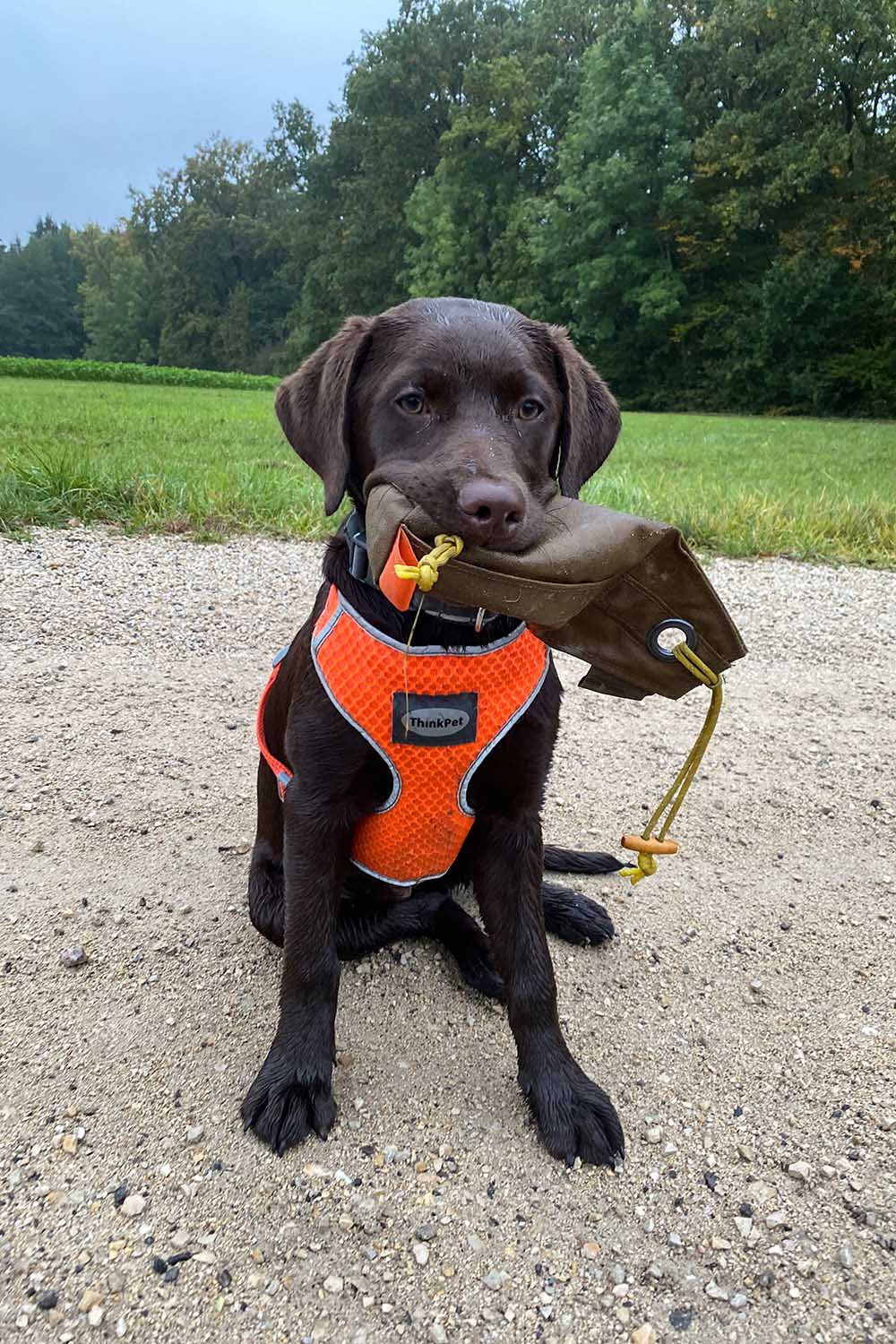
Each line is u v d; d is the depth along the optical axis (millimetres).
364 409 559
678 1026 618
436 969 668
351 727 518
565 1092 531
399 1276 439
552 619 436
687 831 854
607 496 2057
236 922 691
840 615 1519
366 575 521
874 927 726
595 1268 449
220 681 1115
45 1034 575
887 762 1005
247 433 3578
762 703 1154
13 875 725
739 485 2639
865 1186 498
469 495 422
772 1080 574
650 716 1104
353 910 663
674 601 455
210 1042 579
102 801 839
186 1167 491
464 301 584
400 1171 499
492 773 553
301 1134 510
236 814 835
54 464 1821
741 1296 438
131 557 1559
